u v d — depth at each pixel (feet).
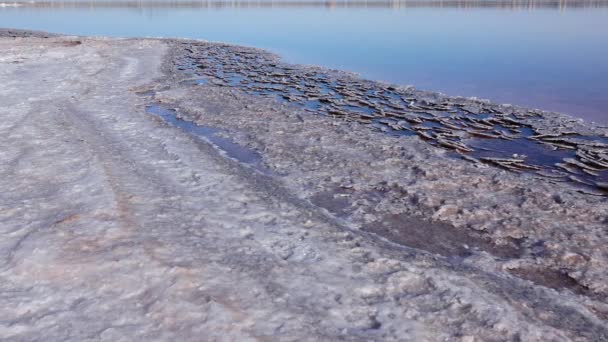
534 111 49.88
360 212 26.94
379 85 63.57
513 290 20.02
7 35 126.62
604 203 27.66
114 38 116.88
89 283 17.69
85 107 48.55
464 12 207.00
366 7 264.52
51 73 66.39
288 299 17.70
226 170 32.22
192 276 18.44
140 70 73.92
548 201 27.99
